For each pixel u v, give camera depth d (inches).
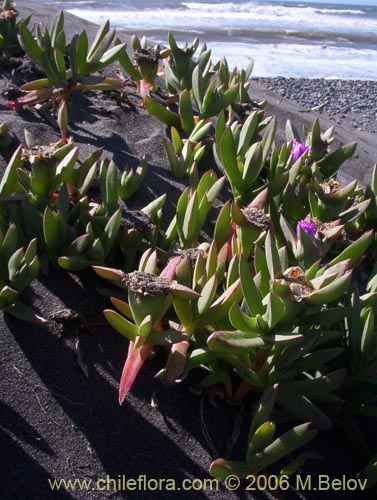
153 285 17.9
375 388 20.9
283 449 17.4
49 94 31.4
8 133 28.7
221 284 23.2
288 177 26.5
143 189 28.5
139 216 24.3
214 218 28.3
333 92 105.0
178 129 34.1
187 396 20.1
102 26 32.8
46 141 29.9
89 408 19.1
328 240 23.2
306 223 21.7
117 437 18.6
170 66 37.0
